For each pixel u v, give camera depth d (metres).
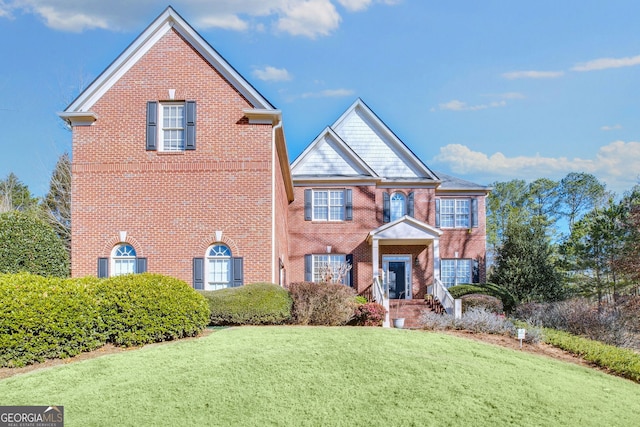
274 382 9.70
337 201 28.19
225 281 17.89
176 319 12.64
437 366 10.95
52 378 9.78
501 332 16.09
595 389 10.79
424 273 28.36
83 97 18.34
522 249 28.28
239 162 18.12
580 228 42.50
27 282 11.27
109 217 18.08
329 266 25.52
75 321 11.44
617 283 34.09
